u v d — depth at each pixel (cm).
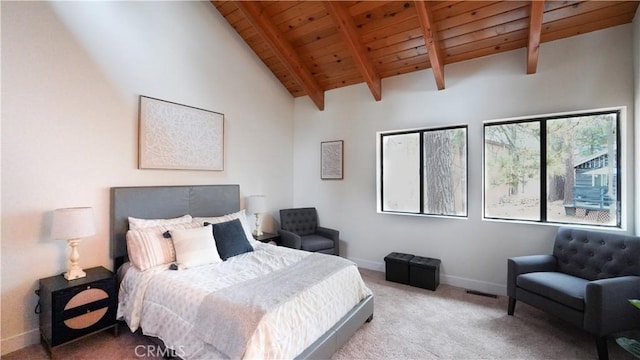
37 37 228
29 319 225
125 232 271
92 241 258
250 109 417
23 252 223
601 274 249
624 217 271
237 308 172
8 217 216
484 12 289
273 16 360
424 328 251
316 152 473
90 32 257
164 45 314
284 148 477
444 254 363
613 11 262
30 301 226
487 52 332
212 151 360
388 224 405
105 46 267
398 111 397
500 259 329
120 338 234
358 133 432
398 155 412
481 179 341
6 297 216
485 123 345
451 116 358
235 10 367
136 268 243
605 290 200
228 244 282
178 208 317
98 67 262
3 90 212
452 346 224
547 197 315
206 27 358
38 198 229
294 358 169
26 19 222
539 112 307
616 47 273
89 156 257
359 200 431
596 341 204
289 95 486
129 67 284
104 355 212
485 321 263
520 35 303
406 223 391
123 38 280
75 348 220
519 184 329
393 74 398
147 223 276
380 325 256
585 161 297
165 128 312
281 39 382
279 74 456
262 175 436
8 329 217
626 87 269
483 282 338
